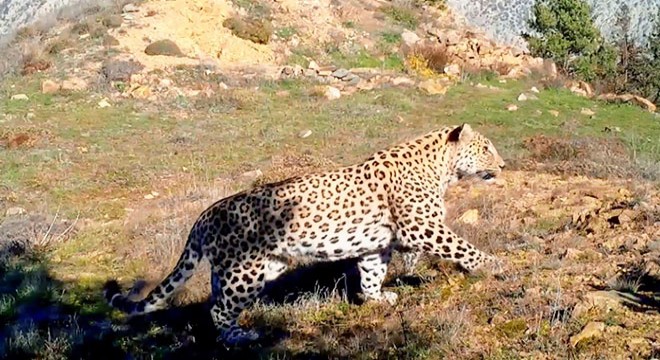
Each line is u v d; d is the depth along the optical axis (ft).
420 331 22.21
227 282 24.49
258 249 24.39
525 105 86.07
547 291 23.44
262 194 24.61
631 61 119.55
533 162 53.52
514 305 22.75
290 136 69.92
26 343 26.16
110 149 65.46
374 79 95.86
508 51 115.65
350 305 26.03
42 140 67.46
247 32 108.27
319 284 28.86
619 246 28.40
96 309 30.14
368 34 118.52
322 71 98.94
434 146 26.09
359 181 24.79
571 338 20.17
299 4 121.08
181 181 55.62
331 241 24.64
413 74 103.81
